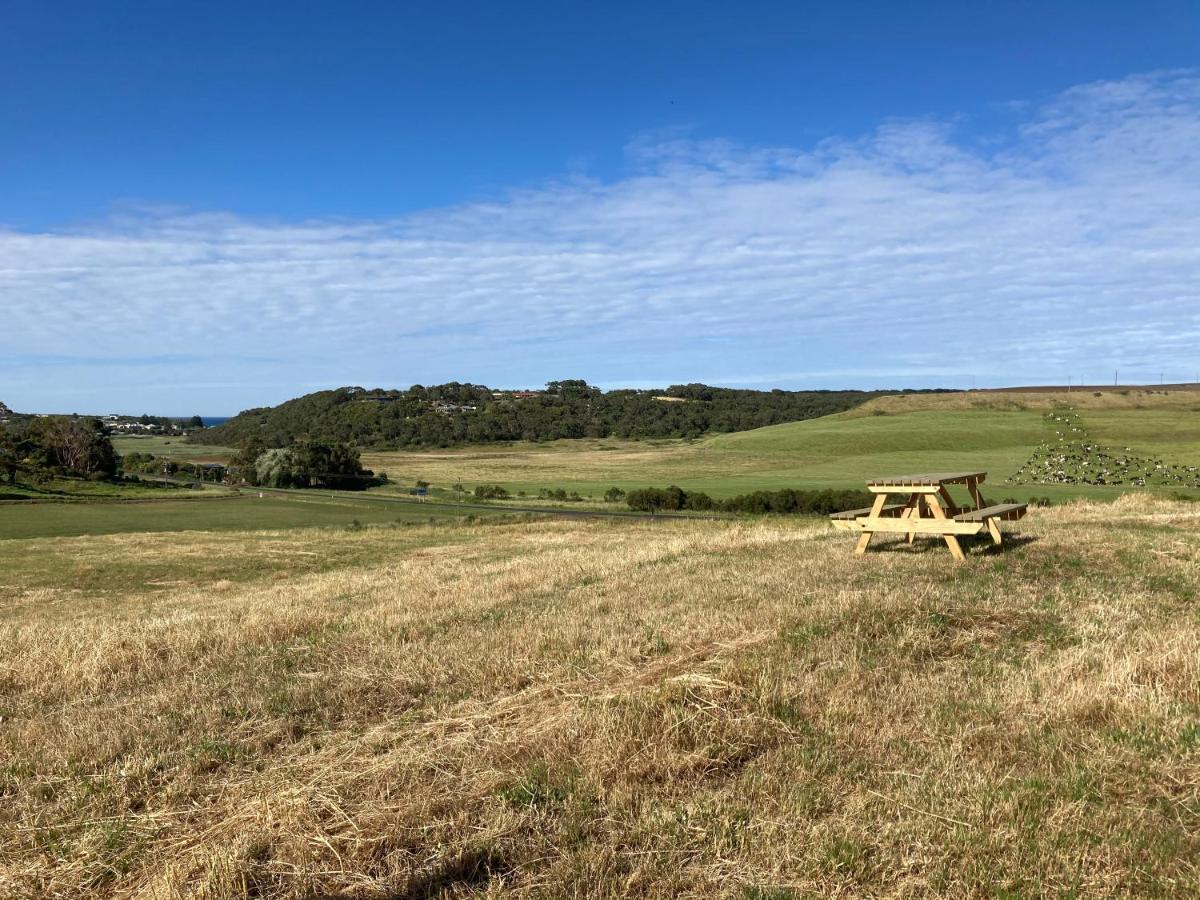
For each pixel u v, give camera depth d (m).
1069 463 73.00
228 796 5.02
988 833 4.00
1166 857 3.75
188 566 30.80
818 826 4.12
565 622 8.49
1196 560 10.11
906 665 6.45
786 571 10.55
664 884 3.73
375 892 3.85
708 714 5.45
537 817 4.38
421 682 6.81
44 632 11.41
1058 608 7.85
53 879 4.23
